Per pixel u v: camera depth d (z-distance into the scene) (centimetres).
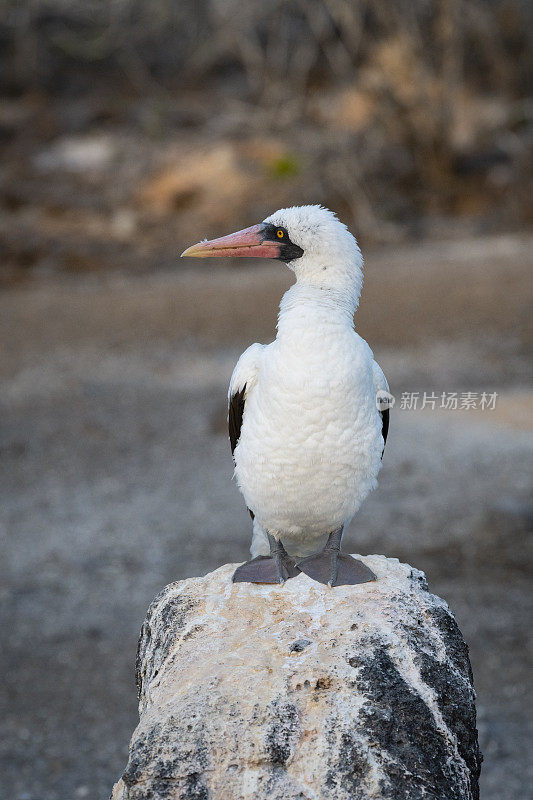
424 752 438
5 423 1812
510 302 2416
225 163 3644
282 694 449
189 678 466
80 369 2144
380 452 575
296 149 3694
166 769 426
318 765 428
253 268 3070
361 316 2425
